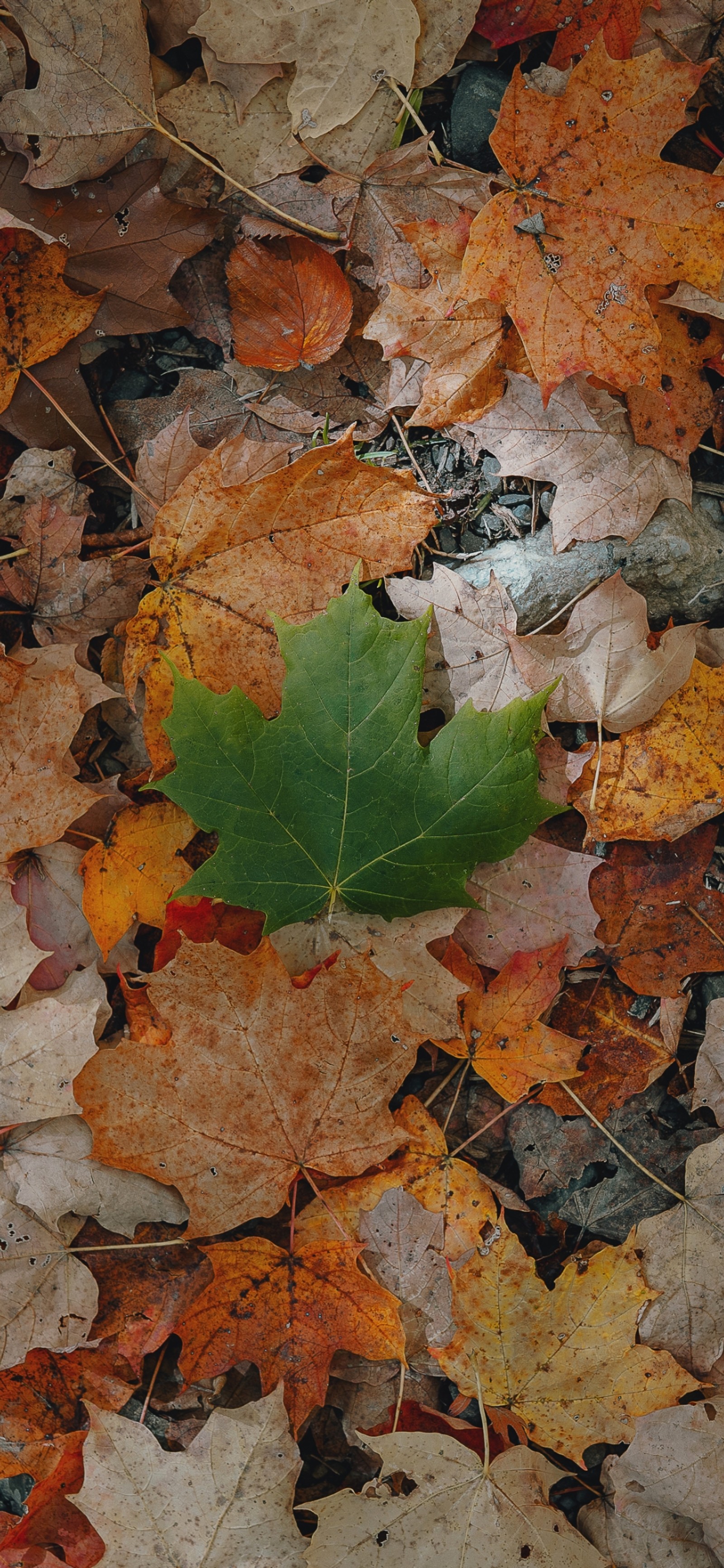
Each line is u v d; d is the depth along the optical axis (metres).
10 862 0.97
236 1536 0.95
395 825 0.95
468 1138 0.99
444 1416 0.97
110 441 0.99
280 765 0.94
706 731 0.98
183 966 0.94
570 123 0.95
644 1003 0.99
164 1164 0.95
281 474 0.95
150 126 0.97
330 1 0.96
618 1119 0.99
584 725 0.99
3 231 0.97
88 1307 0.96
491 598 0.97
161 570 0.96
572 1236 0.99
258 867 0.95
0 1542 0.96
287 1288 0.96
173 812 0.98
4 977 0.95
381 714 0.94
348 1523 0.95
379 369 0.99
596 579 0.99
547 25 0.97
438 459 0.99
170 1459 0.95
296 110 0.96
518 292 0.96
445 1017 0.96
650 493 0.98
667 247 0.96
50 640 0.98
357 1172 0.96
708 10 0.98
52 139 0.96
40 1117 0.95
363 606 0.94
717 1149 0.98
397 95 0.97
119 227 0.97
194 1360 0.96
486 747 0.94
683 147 0.99
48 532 0.97
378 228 0.98
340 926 0.97
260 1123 0.95
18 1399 0.97
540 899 0.98
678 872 0.99
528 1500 0.96
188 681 0.94
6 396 0.97
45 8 0.95
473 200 0.97
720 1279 0.98
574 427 0.98
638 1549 0.97
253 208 0.98
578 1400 0.97
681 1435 0.97
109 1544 0.94
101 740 0.99
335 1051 0.95
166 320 0.98
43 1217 0.97
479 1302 0.96
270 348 0.98
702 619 0.99
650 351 0.96
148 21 0.97
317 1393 0.96
